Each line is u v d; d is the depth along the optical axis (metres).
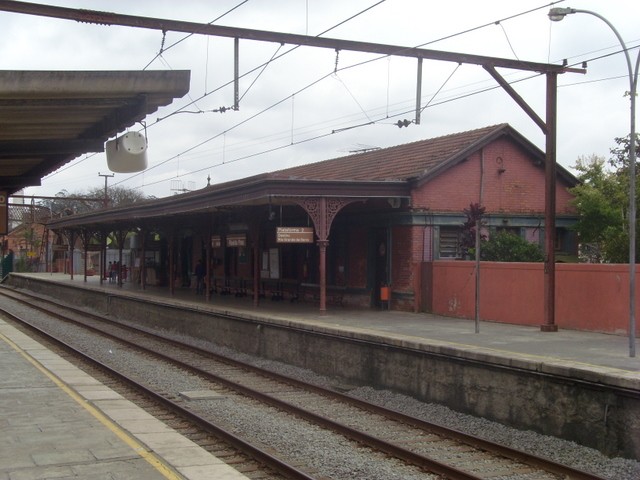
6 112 6.09
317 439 8.74
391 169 19.58
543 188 19.66
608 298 13.01
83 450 6.45
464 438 8.77
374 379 12.52
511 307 14.93
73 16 9.27
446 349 10.73
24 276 46.56
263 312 17.70
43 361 12.71
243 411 10.38
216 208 19.81
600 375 8.32
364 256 19.33
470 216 16.98
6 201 9.76
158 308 23.25
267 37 10.80
